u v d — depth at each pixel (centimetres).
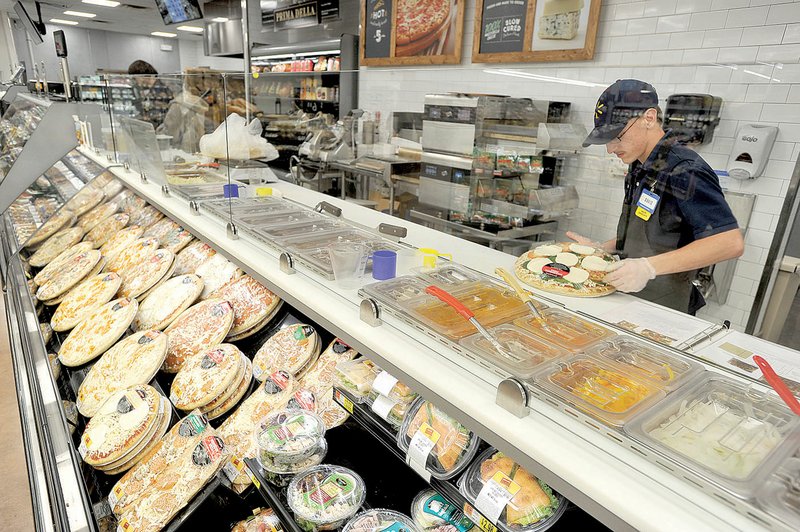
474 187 211
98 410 149
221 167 222
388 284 123
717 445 69
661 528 59
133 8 903
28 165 341
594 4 311
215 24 753
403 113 210
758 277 210
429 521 107
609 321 114
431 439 101
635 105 166
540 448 73
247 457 131
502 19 362
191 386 152
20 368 199
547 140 188
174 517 124
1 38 1172
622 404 77
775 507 58
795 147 188
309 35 631
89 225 287
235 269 192
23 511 196
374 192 231
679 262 149
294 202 219
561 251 154
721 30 269
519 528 83
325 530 109
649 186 172
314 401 140
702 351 100
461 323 103
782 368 92
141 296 200
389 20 445
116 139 313
